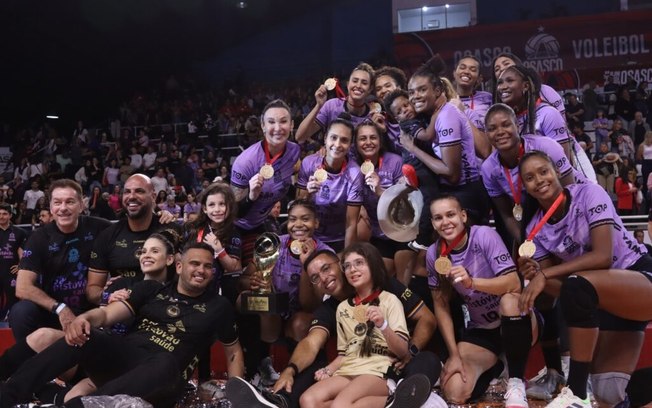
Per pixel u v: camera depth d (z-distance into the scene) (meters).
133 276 4.67
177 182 13.59
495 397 4.16
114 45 21.88
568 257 3.96
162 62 22.59
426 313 4.21
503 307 3.91
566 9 18.41
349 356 4.06
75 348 3.67
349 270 4.11
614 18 16.14
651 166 11.23
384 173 4.95
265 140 5.07
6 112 20.91
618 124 13.12
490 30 16.98
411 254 4.82
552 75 16.41
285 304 4.43
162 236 4.43
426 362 3.89
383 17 21.25
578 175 4.53
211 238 4.53
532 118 4.76
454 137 4.42
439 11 20.20
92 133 18.88
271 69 22.20
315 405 3.74
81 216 4.95
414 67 17.59
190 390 4.43
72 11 20.72
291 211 4.63
